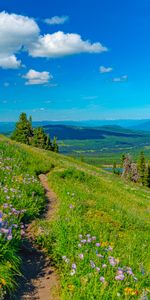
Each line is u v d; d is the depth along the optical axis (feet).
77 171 84.84
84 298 23.57
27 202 44.01
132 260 31.89
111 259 27.20
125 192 95.50
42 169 80.59
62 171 82.12
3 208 34.32
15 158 79.00
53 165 90.53
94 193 70.18
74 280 25.66
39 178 72.33
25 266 29.07
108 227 44.14
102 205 55.11
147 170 376.48
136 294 24.47
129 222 50.29
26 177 59.11
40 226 38.22
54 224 38.50
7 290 24.36
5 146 93.15
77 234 34.50
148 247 39.52
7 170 58.70
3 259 25.90
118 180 151.43
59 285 26.76
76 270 26.40
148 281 27.89
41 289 26.00
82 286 24.50
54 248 32.32
